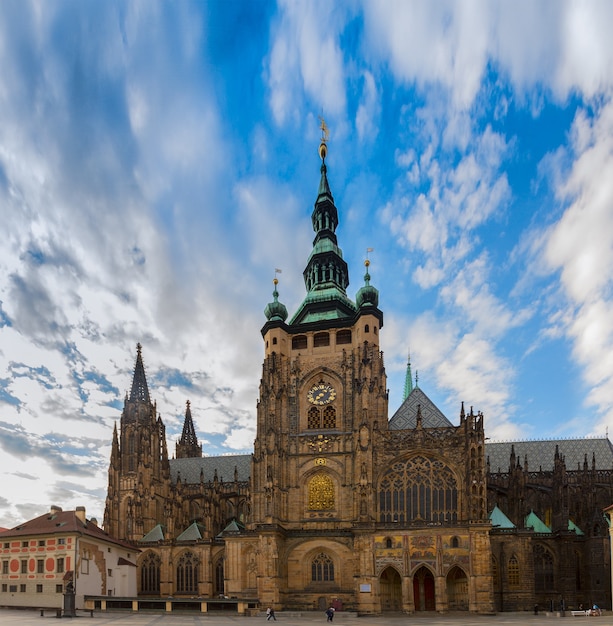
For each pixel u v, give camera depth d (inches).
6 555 5049.2
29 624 3459.6
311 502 5191.9
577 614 4109.3
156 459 7091.5
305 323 5703.7
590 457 6515.8
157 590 6063.0
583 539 5315.0
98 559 5236.2
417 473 4830.2
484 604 4266.7
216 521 6747.1
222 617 4183.1
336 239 6717.5
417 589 4594.0
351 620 3905.0
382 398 5142.7
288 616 4325.8
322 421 5408.5
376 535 4579.2
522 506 5452.8
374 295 5600.4
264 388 5531.5
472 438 4677.7
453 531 4463.6
